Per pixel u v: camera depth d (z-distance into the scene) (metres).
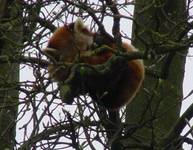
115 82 11.45
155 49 10.66
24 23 12.91
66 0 11.35
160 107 13.41
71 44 11.60
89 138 10.33
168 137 11.86
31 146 10.77
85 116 11.02
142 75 11.95
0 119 11.98
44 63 11.60
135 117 13.46
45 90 11.07
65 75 11.23
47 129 11.35
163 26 13.38
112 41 11.50
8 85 11.69
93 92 11.71
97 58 11.25
